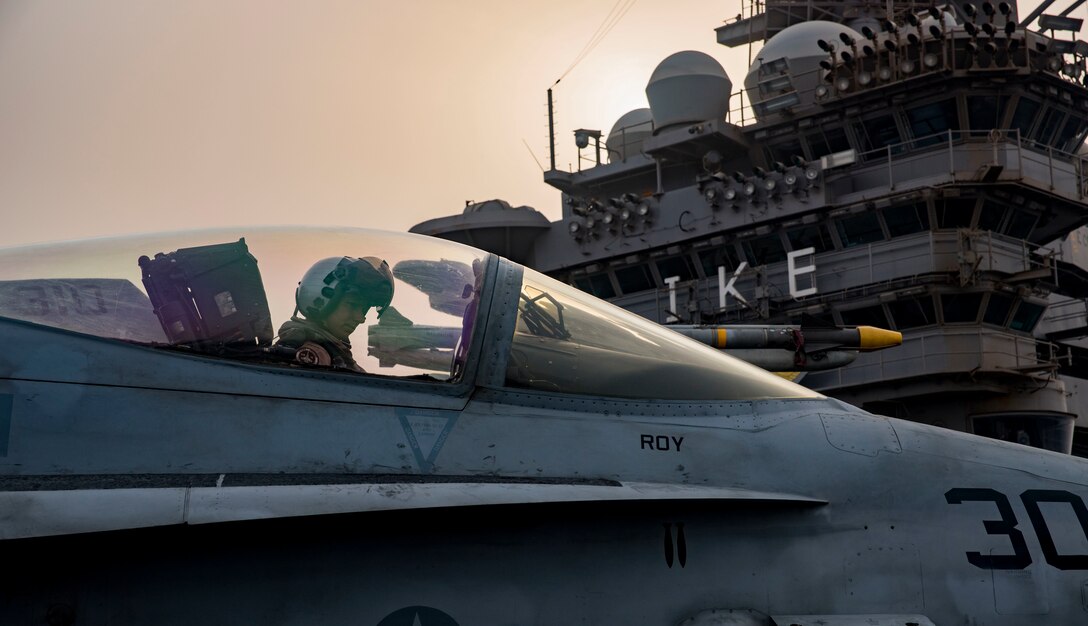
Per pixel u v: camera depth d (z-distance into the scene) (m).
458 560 4.43
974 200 39.94
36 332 4.67
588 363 5.17
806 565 4.74
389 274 5.15
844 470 4.98
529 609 4.43
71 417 4.44
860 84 40.91
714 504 4.68
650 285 46.38
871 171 41.50
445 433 4.70
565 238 48.16
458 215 49.75
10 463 4.29
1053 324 51.19
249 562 4.23
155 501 4.07
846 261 41.50
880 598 4.74
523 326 5.18
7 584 4.02
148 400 4.53
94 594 4.07
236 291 4.92
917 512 4.93
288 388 4.67
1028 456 5.24
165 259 5.01
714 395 5.21
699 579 4.63
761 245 43.31
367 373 4.81
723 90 46.56
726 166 46.75
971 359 40.00
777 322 42.31
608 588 4.53
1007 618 4.78
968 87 39.44
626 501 4.50
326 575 4.28
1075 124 41.72
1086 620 4.83
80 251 5.08
